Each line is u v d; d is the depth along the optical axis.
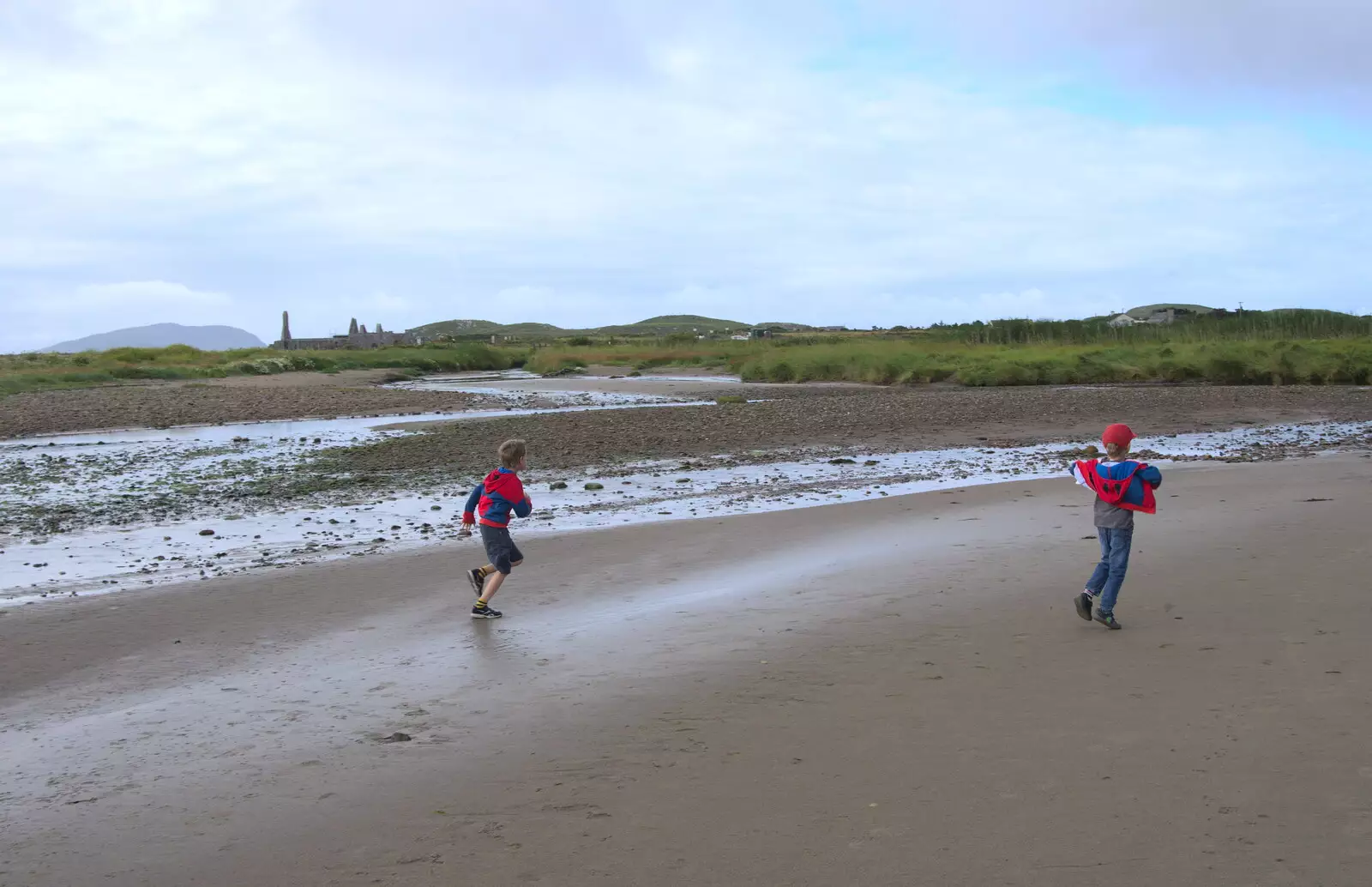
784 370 46.28
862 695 5.39
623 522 11.80
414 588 8.55
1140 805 3.87
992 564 8.67
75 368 48.97
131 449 20.69
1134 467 6.46
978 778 4.20
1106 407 27.47
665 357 64.44
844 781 4.24
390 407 31.42
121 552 10.35
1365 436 20.45
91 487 15.29
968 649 6.17
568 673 6.07
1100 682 5.41
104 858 3.79
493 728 5.12
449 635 7.06
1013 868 3.43
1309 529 9.53
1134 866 3.40
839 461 17.47
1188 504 11.39
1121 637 6.29
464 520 7.79
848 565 8.93
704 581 8.57
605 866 3.58
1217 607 6.88
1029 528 10.38
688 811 4.02
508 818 4.03
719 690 5.59
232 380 46.56
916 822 3.82
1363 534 9.15
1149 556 8.70
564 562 9.54
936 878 3.38
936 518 11.30
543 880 3.50
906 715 5.03
